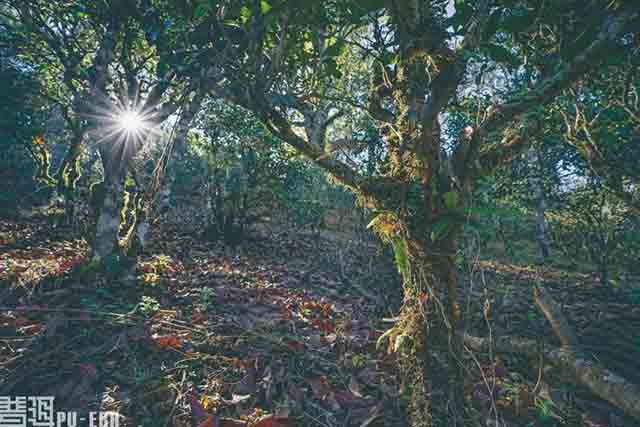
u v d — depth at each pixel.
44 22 4.35
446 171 1.82
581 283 6.06
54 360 2.62
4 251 5.40
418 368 1.89
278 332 3.30
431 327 1.86
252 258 7.17
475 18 1.60
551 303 2.74
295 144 2.10
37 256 5.31
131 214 5.07
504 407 2.28
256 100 2.05
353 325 3.54
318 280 5.64
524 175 5.02
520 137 1.89
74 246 6.18
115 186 4.36
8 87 7.52
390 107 2.77
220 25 1.95
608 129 3.35
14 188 9.34
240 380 2.47
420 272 1.87
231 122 8.00
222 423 2.06
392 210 1.92
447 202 1.75
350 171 2.07
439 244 1.83
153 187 4.62
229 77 2.19
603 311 4.35
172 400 2.26
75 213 7.34
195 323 3.35
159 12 2.73
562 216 6.86
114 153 4.35
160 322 3.21
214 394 2.32
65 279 4.04
